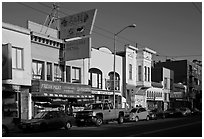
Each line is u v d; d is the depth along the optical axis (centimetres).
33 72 2817
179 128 2178
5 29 2511
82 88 3195
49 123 2144
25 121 2111
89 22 2947
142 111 3353
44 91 2738
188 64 7138
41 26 3041
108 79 3800
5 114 2475
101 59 3688
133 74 4297
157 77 5528
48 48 2975
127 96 4150
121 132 1923
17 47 2616
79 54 2959
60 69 3117
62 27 3134
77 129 2283
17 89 2581
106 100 3675
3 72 2403
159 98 5303
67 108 3069
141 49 4397
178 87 6341
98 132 1962
